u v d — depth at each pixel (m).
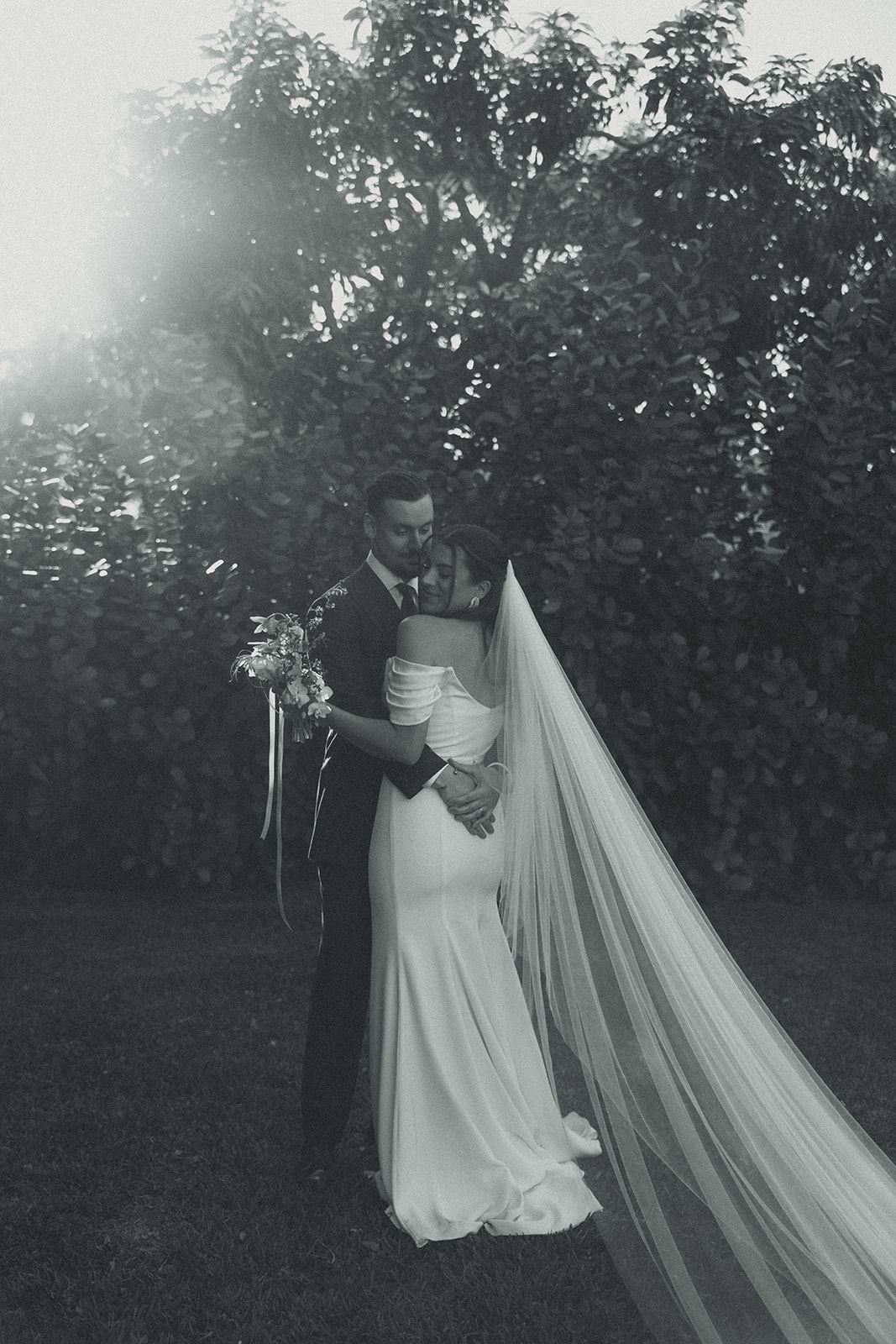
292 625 3.29
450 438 6.90
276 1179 3.43
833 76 9.66
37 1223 3.18
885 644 7.03
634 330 6.61
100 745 6.72
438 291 7.54
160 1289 2.88
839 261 8.87
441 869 3.24
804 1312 2.64
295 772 6.83
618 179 9.30
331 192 9.59
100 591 6.35
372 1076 3.34
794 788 6.94
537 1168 3.23
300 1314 2.79
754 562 6.78
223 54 9.48
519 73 10.93
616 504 6.44
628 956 3.13
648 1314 2.72
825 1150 3.01
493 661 3.37
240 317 8.52
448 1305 2.82
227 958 5.66
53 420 6.70
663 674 6.65
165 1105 3.96
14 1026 4.71
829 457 6.60
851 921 6.48
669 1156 2.96
